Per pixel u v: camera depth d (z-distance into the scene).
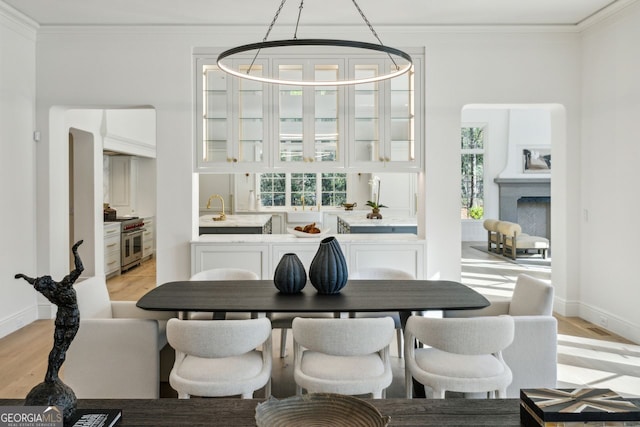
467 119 11.33
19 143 4.41
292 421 1.29
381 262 4.52
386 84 4.66
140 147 7.96
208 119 4.66
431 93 4.67
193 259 4.47
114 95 4.62
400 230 6.02
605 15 4.29
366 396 2.96
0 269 4.16
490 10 4.29
